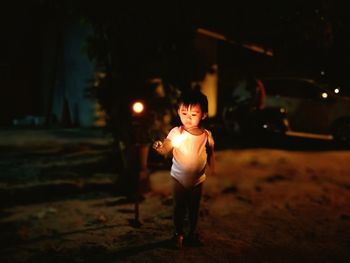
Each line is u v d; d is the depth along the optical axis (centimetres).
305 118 1213
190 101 395
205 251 424
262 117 1258
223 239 461
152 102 709
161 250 423
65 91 1519
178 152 406
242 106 1288
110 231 480
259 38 1002
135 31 683
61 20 1483
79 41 1399
